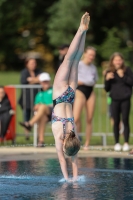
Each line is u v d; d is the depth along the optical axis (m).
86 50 23.27
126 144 23.12
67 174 16.20
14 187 15.37
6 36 71.94
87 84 23.12
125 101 22.98
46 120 24.75
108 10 65.44
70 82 16.14
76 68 16.16
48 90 24.77
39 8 68.50
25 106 26.47
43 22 69.50
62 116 15.79
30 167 18.89
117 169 18.34
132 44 66.00
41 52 72.12
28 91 26.41
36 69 27.50
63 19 58.56
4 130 24.95
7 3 63.88
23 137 28.69
